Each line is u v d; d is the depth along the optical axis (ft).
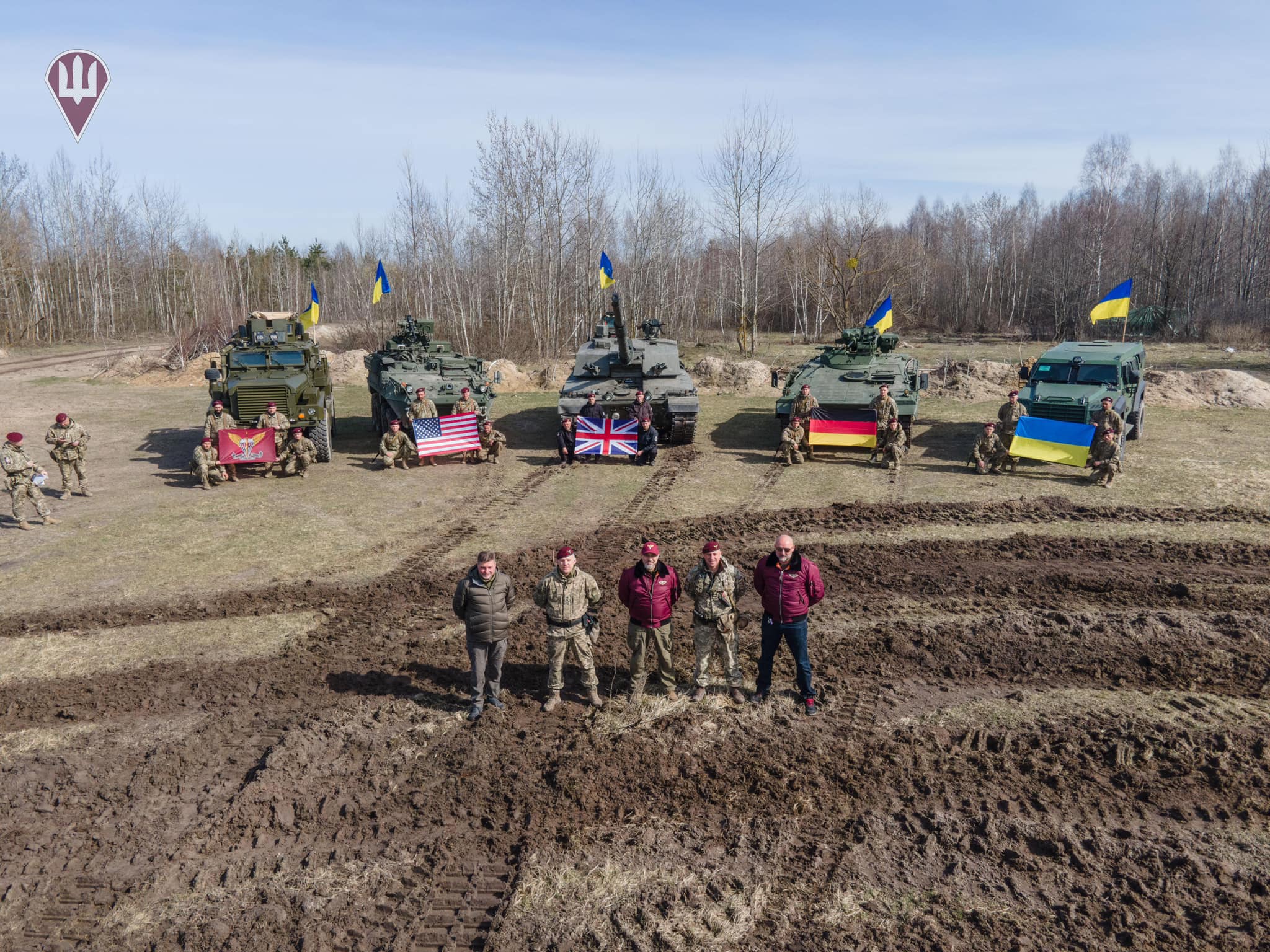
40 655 31.19
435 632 32.99
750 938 17.98
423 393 59.57
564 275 132.26
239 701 27.86
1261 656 29.48
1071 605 34.30
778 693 27.84
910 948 17.65
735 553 41.04
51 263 198.80
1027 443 54.65
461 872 20.21
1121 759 23.75
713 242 240.32
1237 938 17.66
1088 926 18.16
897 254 200.34
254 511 48.98
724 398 87.25
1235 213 196.54
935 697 27.63
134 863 20.58
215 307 211.41
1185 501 48.21
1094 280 176.14
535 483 54.95
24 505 50.11
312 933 18.30
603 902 19.07
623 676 29.30
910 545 41.47
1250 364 116.98
